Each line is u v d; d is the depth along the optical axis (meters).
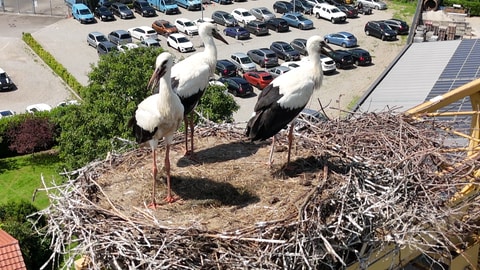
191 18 47.25
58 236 8.73
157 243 8.18
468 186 10.89
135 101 22.92
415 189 9.63
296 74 10.02
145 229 8.39
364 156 10.34
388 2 51.16
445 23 39.34
